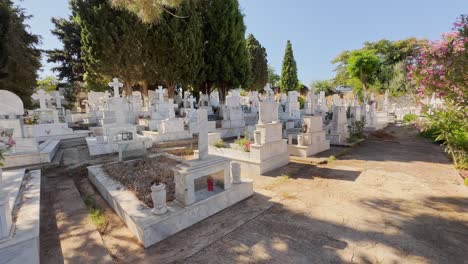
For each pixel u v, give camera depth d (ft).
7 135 20.59
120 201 12.19
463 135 19.77
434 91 17.61
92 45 51.80
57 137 35.14
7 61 50.42
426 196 14.40
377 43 118.83
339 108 32.37
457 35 15.99
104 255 9.13
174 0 20.21
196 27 61.41
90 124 47.39
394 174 18.95
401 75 102.78
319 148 27.43
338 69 144.15
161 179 16.16
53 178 18.99
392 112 80.43
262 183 17.62
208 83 71.97
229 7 66.03
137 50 54.54
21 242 8.17
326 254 9.07
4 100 21.66
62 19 86.07
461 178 17.58
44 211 13.23
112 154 25.77
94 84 68.64
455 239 9.81
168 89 62.54
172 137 32.14
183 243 9.98
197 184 15.85
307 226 11.19
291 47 130.62
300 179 18.26
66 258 9.00
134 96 51.57
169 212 10.78
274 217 12.14
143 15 20.08
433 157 24.72
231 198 13.57
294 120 44.75
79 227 11.32
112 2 20.07
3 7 50.11
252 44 110.11
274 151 21.42
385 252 9.07
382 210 12.66
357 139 34.30
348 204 13.52
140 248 9.70
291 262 8.68
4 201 8.12
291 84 131.44
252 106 62.85
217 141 26.45
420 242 9.66
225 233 10.68
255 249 9.49
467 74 15.15
